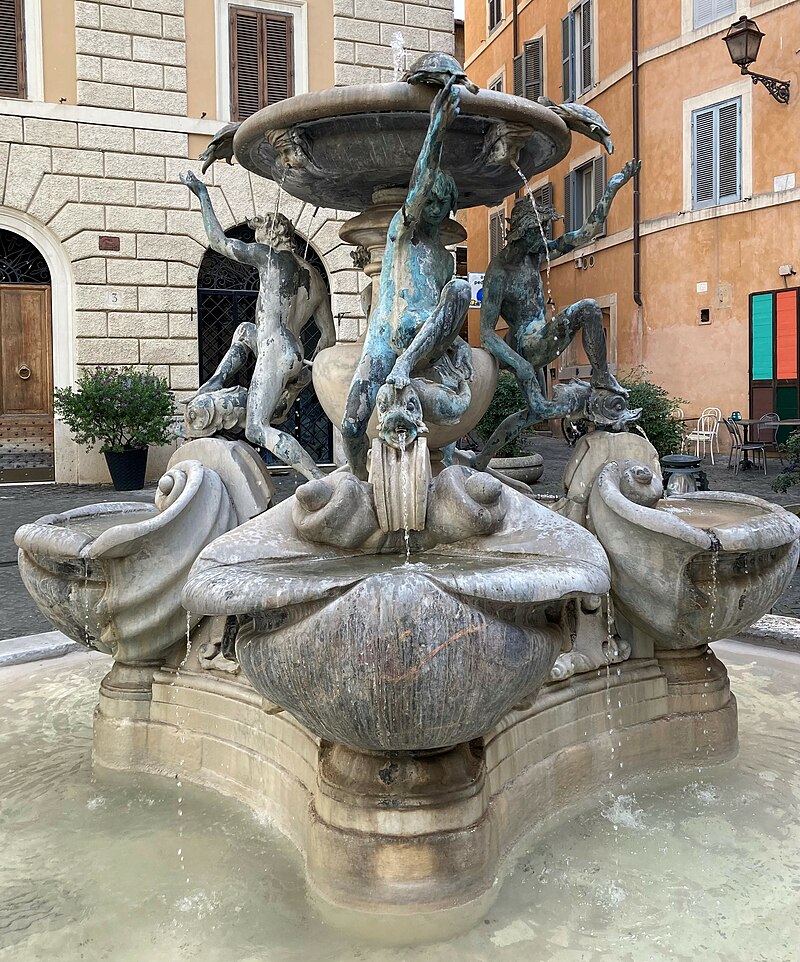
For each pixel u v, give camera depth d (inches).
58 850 101.0
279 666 82.6
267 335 144.1
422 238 124.5
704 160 731.4
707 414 715.4
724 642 178.9
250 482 129.8
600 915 86.7
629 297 810.2
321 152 127.9
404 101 115.5
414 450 99.3
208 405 135.8
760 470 583.5
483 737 97.1
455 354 126.8
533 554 96.5
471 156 128.8
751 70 690.8
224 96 574.2
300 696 82.8
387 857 87.1
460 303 118.3
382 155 126.5
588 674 116.1
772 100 678.5
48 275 560.1
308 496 98.7
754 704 145.5
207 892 91.7
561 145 135.5
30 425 562.9
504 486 105.1
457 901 87.7
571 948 81.7
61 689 160.6
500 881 93.1
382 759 91.0
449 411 120.4
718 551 110.0
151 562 117.7
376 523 100.2
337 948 82.5
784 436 680.4
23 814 110.3
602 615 119.5
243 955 81.4
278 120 122.9
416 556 100.7
